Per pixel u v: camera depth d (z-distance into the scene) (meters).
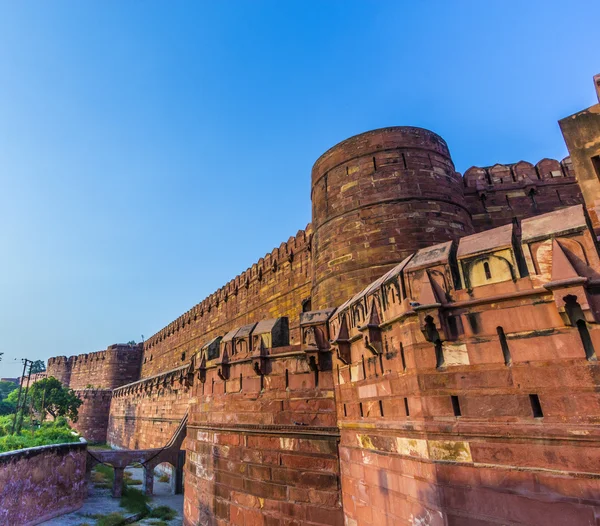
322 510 10.21
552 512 5.38
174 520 22.72
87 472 27.20
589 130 7.47
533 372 5.98
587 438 5.30
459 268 7.11
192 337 43.50
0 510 18.67
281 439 11.48
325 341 11.51
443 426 6.66
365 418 9.23
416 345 7.37
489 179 17.08
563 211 6.45
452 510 6.28
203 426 14.70
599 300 5.52
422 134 15.15
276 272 27.53
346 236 14.40
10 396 75.25
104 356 66.69
